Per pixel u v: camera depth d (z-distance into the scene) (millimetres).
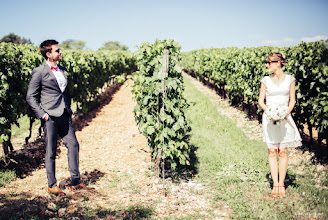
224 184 4320
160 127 4531
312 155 5363
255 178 4465
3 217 3102
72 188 4141
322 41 5102
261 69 8031
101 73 13609
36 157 5707
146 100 4613
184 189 4301
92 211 3420
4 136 4816
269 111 3594
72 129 4141
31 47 6973
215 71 13977
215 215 3420
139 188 4320
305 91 5445
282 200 3641
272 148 3795
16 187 4309
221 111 10742
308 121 5535
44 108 3836
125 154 6094
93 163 5559
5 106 5082
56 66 3998
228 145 6312
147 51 4656
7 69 5043
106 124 8883
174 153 4457
